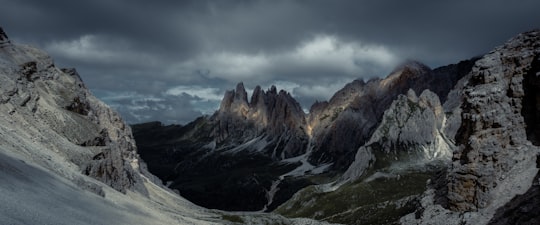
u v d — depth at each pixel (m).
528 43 91.00
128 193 124.38
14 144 77.25
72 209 61.91
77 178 85.19
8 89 100.69
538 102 82.25
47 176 71.56
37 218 47.22
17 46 130.50
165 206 146.88
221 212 194.62
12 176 58.22
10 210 44.16
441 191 94.56
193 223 115.06
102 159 118.75
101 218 67.00
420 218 90.88
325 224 172.12
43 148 92.69
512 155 80.88
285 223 168.38
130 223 74.50
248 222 162.00
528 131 82.75
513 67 90.25
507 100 87.31
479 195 80.25
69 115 125.88
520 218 67.62
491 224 72.12
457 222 79.88
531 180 74.25
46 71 135.88
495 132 84.62
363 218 183.62
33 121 102.25
